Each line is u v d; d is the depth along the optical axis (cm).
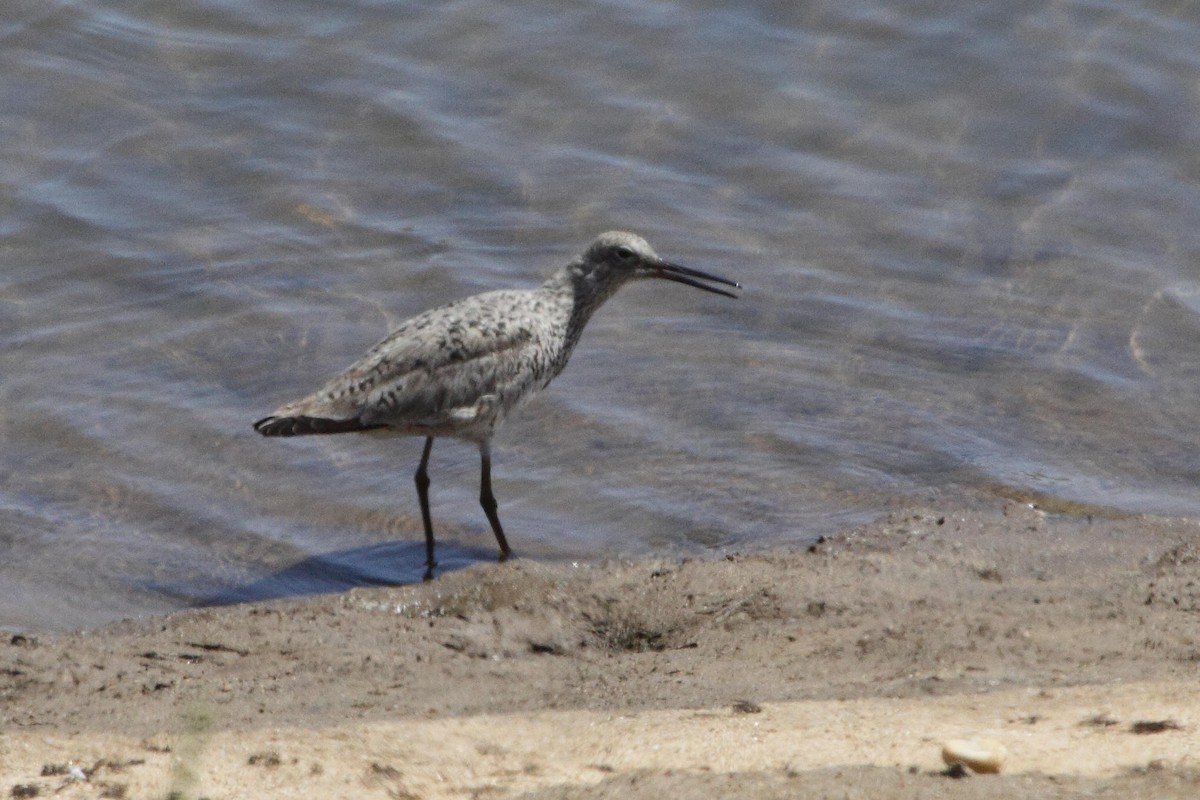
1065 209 1827
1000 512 1352
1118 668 1033
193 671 1099
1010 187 1861
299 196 1838
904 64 2034
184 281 1702
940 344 1628
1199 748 864
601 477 1440
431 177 1875
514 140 1931
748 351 1622
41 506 1371
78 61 2012
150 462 1441
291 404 1307
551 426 1511
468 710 1020
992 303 1692
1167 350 1612
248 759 925
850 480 1427
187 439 1474
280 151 1900
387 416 1305
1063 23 2072
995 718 938
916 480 1423
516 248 1775
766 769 873
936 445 1474
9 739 958
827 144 1927
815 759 884
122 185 1839
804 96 1994
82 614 1225
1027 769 852
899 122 1955
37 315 1641
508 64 2039
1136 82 1988
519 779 898
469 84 2011
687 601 1198
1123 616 1133
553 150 1917
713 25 2080
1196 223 1802
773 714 964
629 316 1678
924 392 1555
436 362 1320
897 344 1628
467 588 1222
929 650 1086
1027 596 1181
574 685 1067
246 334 1627
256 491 1418
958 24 2073
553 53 2053
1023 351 1616
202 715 905
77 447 1454
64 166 1859
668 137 1938
